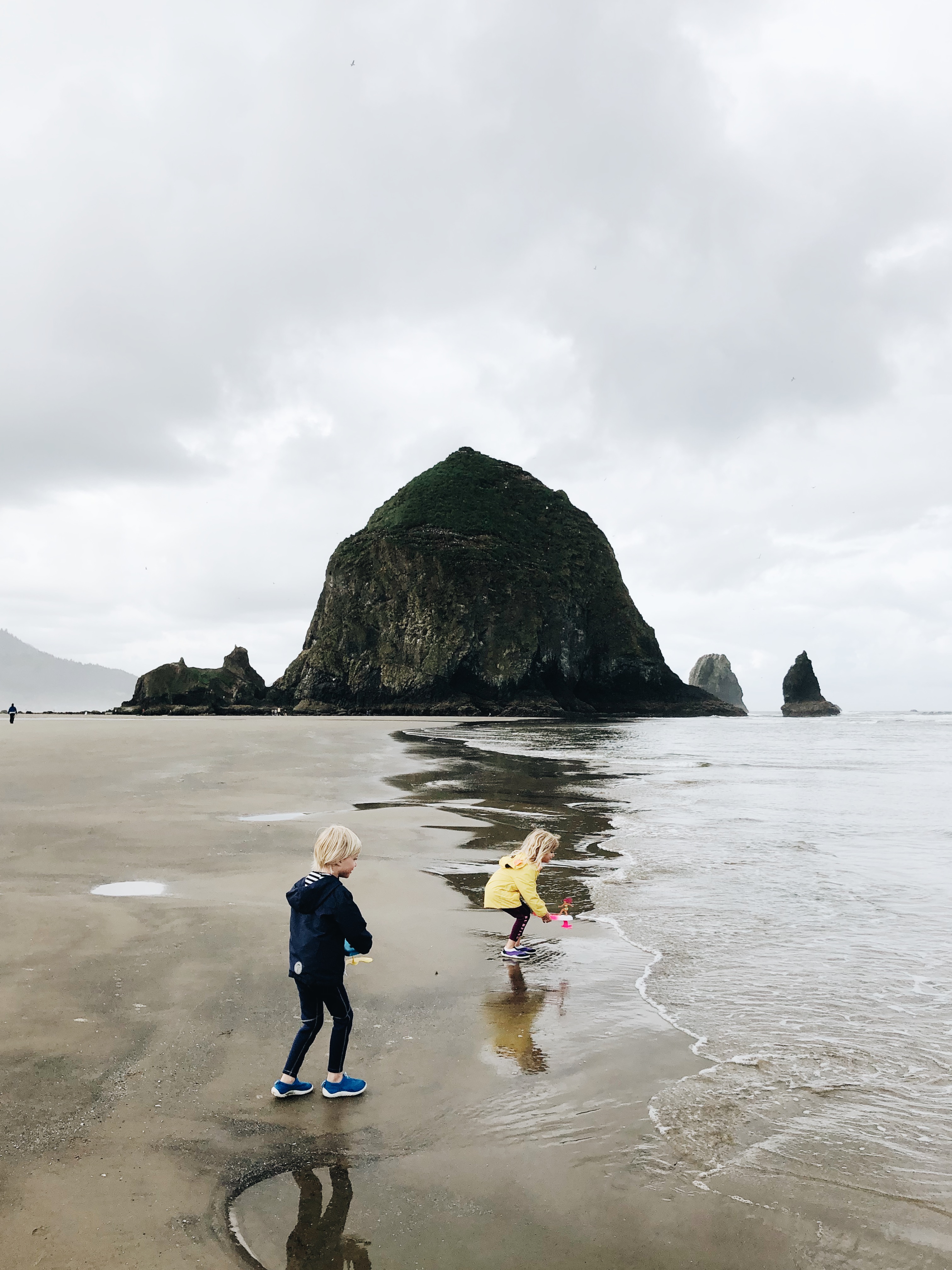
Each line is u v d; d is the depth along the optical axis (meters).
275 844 10.67
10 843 10.29
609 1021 5.29
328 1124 3.88
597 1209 3.25
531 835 7.01
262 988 5.59
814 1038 5.05
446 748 31.78
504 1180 3.44
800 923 7.65
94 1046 4.59
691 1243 3.05
